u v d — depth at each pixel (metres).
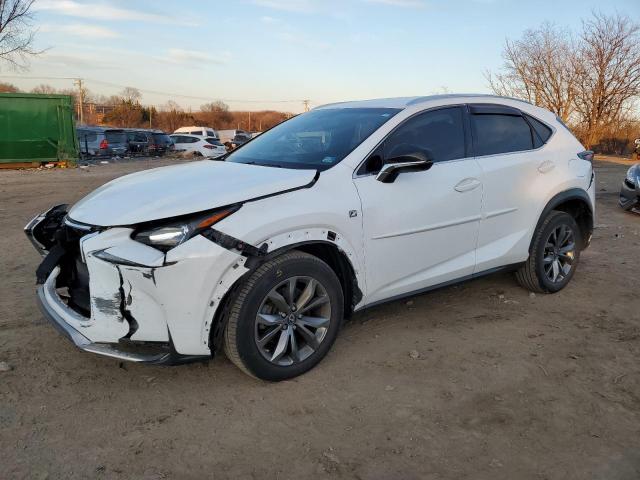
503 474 2.59
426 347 3.91
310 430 2.91
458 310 4.64
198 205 3.01
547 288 4.98
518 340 4.07
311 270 3.34
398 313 4.55
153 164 22.56
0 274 5.33
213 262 2.93
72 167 19.81
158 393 3.24
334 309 3.52
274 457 2.69
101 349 3.03
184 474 2.56
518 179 4.55
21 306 4.46
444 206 4.02
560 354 3.85
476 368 3.62
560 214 4.93
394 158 3.64
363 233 3.57
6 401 3.10
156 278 2.85
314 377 3.46
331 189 3.47
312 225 3.29
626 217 9.35
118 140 27.06
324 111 4.65
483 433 2.91
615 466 2.66
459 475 2.59
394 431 2.92
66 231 3.35
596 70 29.30
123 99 77.31
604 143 31.19
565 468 2.64
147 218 2.95
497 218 4.44
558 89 29.84
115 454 2.69
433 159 3.72
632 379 3.51
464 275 4.32
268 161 3.94
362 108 4.36
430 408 3.14
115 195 3.37
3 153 18.73
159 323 2.95
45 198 10.95
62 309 3.26
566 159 4.99
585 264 6.17
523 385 3.41
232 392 3.27
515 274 5.11
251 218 3.08
